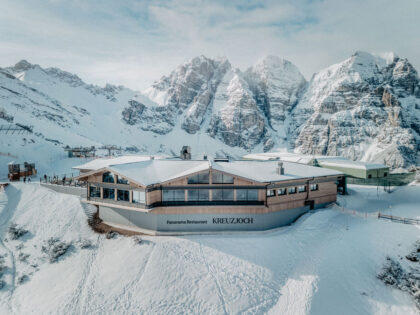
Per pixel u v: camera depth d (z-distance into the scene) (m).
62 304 23.02
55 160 76.62
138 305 22.58
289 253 28.84
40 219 36.97
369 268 25.08
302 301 22.48
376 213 34.94
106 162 44.66
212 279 25.00
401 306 21.48
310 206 37.72
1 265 28.89
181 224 32.38
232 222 32.78
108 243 30.70
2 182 48.44
